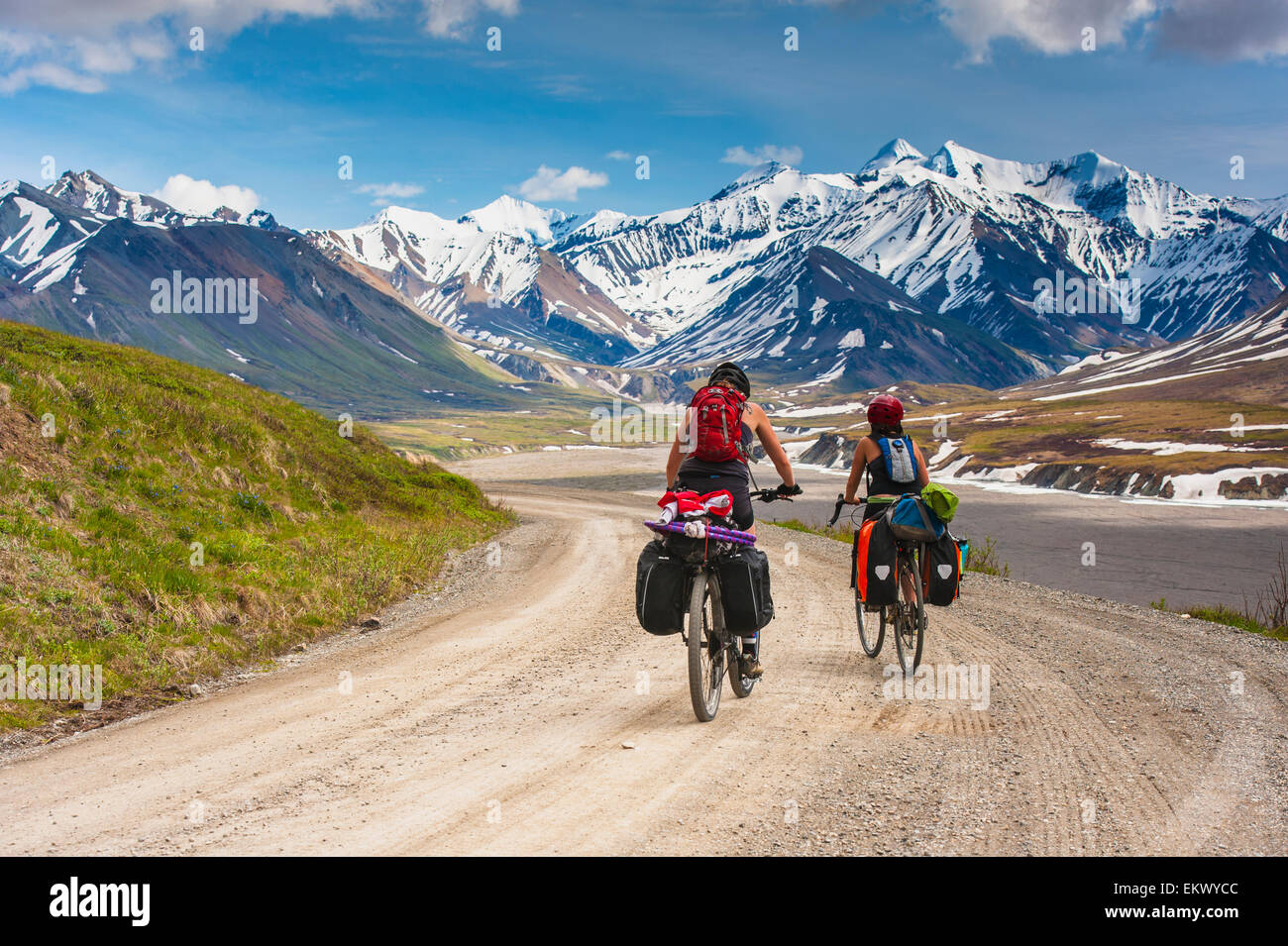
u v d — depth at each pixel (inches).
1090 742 204.8
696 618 217.5
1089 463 5733.3
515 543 819.4
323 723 236.8
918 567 276.8
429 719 236.5
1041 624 391.5
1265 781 175.3
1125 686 265.7
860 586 278.2
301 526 589.6
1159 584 1800.0
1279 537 2977.4
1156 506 4249.5
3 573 335.6
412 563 605.9
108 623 334.0
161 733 234.5
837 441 7544.3
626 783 176.1
